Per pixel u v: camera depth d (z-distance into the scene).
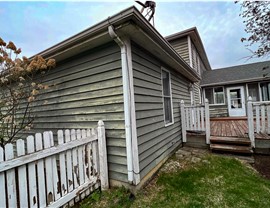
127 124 2.70
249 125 4.33
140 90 3.09
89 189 2.60
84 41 2.79
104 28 2.47
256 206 2.27
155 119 3.66
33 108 4.41
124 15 2.20
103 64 3.00
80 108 3.37
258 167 3.59
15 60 3.37
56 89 3.84
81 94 3.35
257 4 3.02
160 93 4.05
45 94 4.09
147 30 2.62
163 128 4.08
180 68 5.30
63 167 2.22
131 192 2.68
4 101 3.96
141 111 3.06
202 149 4.97
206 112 4.90
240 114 10.38
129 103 2.69
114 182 2.89
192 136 5.27
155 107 3.70
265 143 4.20
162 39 3.09
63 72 3.68
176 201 2.46
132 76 2.78
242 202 2.37
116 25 2.39
